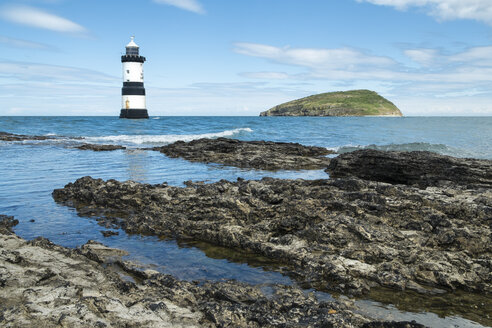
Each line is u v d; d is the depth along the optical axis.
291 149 34.47
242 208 12.66
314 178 22.45
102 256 9.99
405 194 12.91
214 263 10.05
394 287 8.59
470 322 7.21
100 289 7.78
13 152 34.53
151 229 12.66
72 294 7.13
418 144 37.22
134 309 6.75
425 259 9.51
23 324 5.77
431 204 12.06
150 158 31.59
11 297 6.80
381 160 21.12
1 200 16.59
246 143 36.78
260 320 6.71
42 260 8.88
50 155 32.69
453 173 18.11
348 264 9.27
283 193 14.54
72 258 9.59
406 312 7.58
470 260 9.27
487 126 80.00
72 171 24.41
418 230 11.01
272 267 9.80
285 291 8.09
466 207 11.46
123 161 29.48
